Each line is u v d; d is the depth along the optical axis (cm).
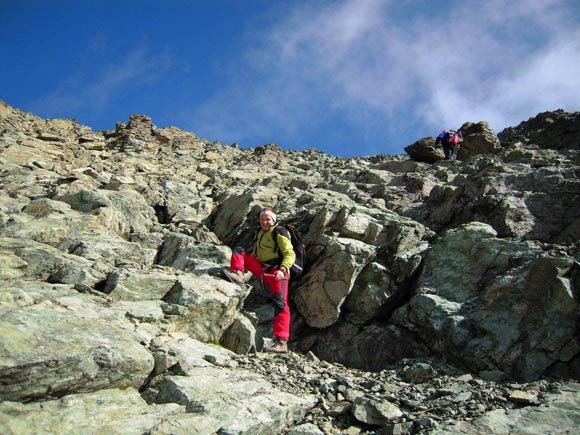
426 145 1376
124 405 330
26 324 345
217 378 387
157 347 400
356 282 621
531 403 379
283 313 525
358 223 704
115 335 373
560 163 973
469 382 449
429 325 544
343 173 1327
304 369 469
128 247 611
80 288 467
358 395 414
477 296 555
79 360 325
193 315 489
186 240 696
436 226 793
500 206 700
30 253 493
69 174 975
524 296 509
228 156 1827
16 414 290
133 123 1942
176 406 338
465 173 1054
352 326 594
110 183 934
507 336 489
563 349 456
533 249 571
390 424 361
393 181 1077
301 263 557
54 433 285
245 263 570
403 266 624
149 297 499
